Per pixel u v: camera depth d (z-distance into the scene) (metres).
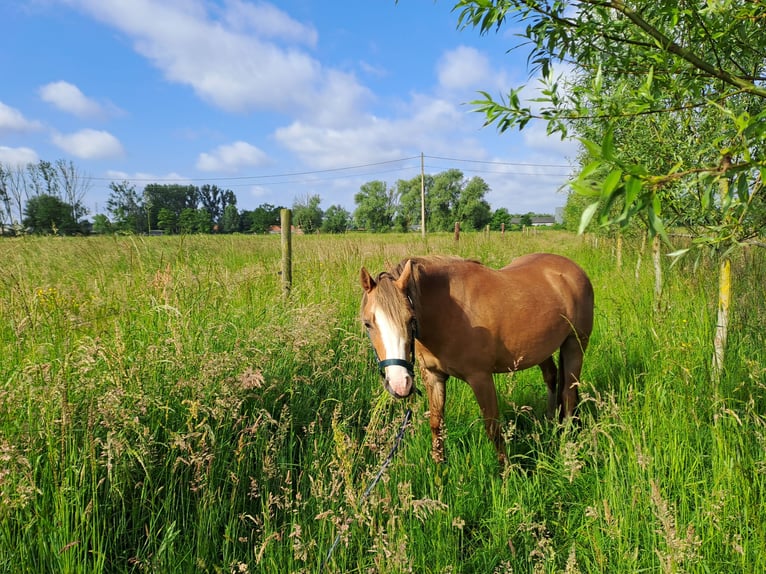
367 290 2.80
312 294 5.47
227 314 4.31
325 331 4.05
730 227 1.88
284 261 5.72
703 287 4.42
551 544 2.39
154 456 2.57
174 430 2.81
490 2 1.80
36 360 2.90
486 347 3.10
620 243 9.24
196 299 4.23
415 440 3.26
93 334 3.36
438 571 2.19
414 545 2.37
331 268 6.88
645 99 1.89
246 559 2.33
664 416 2.95
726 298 3.46
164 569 2.14
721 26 1.84
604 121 2.10
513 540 2.47
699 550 2.17
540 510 2.69
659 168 3.62
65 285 4.89
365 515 2.15
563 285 3.64
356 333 4.67
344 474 2.21
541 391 4.43
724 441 2.58
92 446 2.20
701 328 4.04
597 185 1.07
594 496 2.67
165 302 3.83
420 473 2.94
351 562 2.28
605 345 4.67
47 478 2.25
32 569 1.99
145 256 5.82
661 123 3.42
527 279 3.48
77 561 2.03
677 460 2.72
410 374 2.57
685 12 1.78
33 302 3.62
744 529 2.22
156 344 3.31
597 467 2.77
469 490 2.87
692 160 3.26
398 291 2.68
